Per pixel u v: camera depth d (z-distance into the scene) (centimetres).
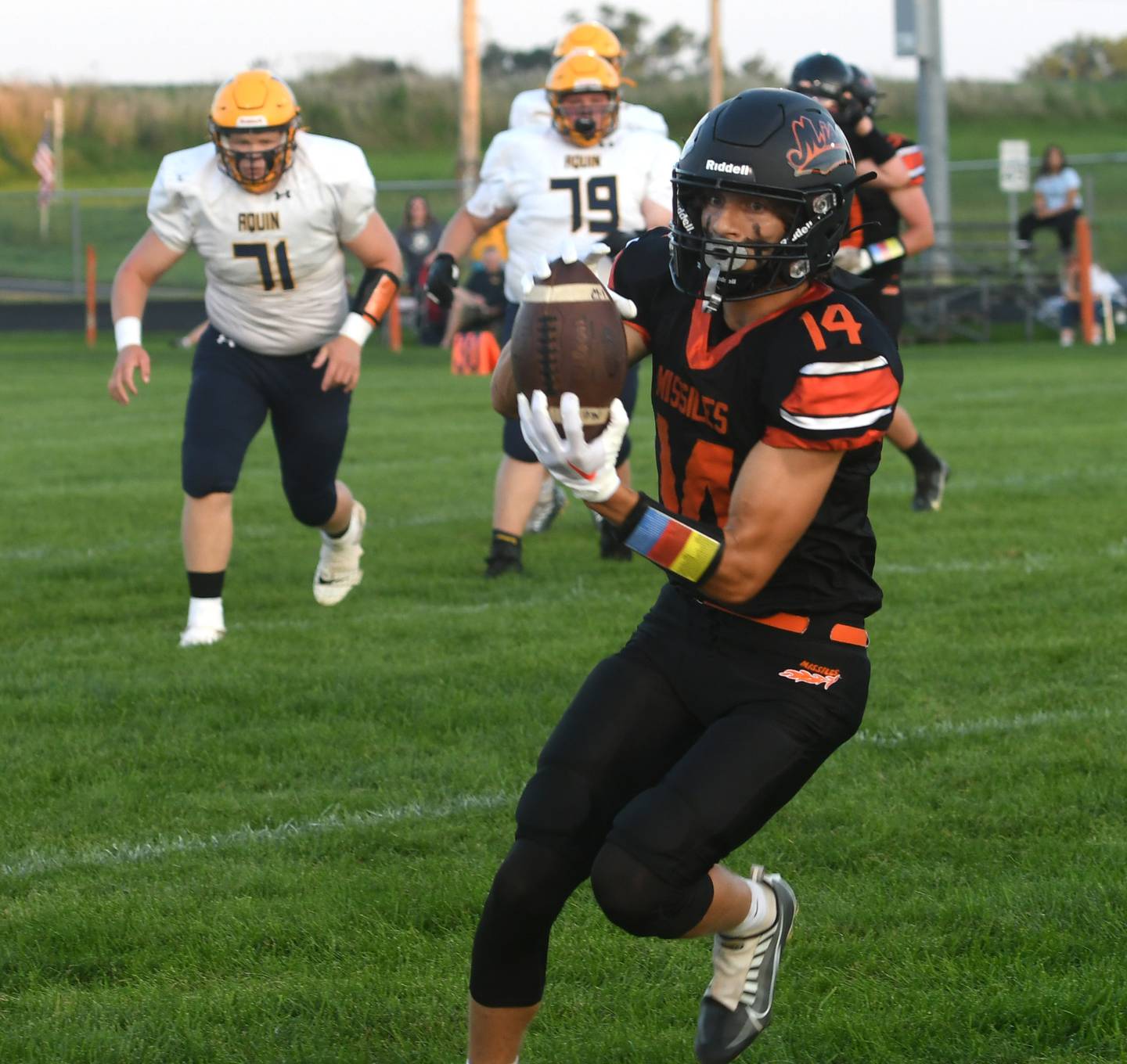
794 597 601
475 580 1513
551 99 1530
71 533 1791
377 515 1892
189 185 1248
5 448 2512
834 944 727
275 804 919
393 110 11212
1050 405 2862
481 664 1191
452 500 2002
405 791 937
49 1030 655
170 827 889
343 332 1279
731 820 564
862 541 610
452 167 10381
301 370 1298
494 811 902
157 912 766
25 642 1306
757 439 593
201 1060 638
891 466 2183
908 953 718
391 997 685
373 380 3619
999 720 1048
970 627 1291
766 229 578
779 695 589
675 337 616
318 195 1245
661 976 710
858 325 581
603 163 1538
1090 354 4103
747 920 605
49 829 888
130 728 1063
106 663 1227
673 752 606
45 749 1019
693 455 612
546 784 584
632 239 658
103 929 748
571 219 1536
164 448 2508
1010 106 12188
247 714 1091
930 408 2841
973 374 3522
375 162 10681
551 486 1758
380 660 1216
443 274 1566
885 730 1032
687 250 592
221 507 1280
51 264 6844
